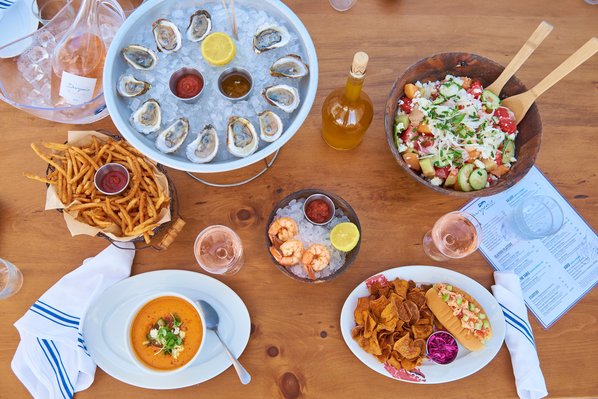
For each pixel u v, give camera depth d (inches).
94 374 41.8
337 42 51.0
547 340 44.5
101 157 43.1
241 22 47.9
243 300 44.6
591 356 44.1
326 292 45.0
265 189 47.8
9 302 44.1
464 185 43.6
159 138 44.2
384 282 43.7
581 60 38.7
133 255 44.9
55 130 48.0
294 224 42.3
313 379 42.8
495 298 44.1
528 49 41.4
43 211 46.3
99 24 49.4
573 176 48.8
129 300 43.4
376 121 49.6
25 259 45.1
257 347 43.6
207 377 41.3
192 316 42.3
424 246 46.7
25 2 50.2
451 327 42.3
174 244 45.8
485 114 45.5
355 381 42.8
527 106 44.2
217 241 45.4
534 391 41.5
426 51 51.4
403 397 42.4
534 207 47.3
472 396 42.5
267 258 45.9
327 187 48.1
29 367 41.4
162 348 41.3
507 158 45.1
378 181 48.3
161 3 45.4
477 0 53.1
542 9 53.3
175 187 47.3
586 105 50.3
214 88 46.0
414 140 45.4
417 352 40.0
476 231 44.4
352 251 42.2
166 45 47.1
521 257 46.8
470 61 45.2
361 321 42.0
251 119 46.0
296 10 51.8
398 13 52.2
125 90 45.2
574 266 46.6
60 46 46.3
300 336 43.9
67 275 43.4
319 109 49.6
